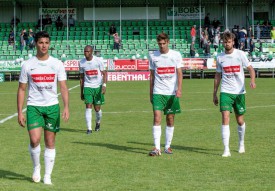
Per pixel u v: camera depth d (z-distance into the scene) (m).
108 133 14.96
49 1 52.91
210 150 11.95
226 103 11.30
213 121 17.33
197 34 51.53
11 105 23.38
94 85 15.23
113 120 17.98
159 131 11.42
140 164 10.35
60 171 9.74
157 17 54.72
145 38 51.50
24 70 8.66
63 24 53.34
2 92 31.06
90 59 15.23
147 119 18.19
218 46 48.00
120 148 12.34
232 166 10.09
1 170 9.87
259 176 9.20
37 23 53.16
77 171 9.73
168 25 53.44
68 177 9.23
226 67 11.36
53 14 54.16
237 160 10.70
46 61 8.70
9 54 48.25
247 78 41.31
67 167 10.10
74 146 12.65
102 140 13.63
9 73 43.22
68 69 41.16
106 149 12.20
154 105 11.45
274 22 54.06
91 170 9.82
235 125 16.38
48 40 8.67
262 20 54.53
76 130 15.73
